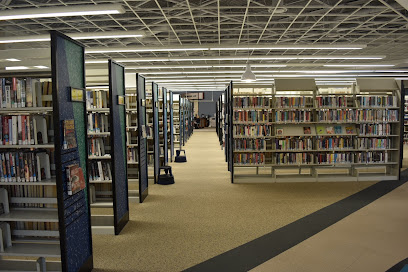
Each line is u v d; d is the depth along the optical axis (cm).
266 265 376
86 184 371
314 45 1117
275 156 827
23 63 414
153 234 481
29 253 333
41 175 332
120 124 514
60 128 311
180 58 1423
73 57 345
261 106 826
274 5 851
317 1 832
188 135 2105
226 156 1198
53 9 714
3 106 327
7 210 349
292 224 515
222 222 530
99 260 396
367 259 388
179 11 914
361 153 841
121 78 526
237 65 1648
